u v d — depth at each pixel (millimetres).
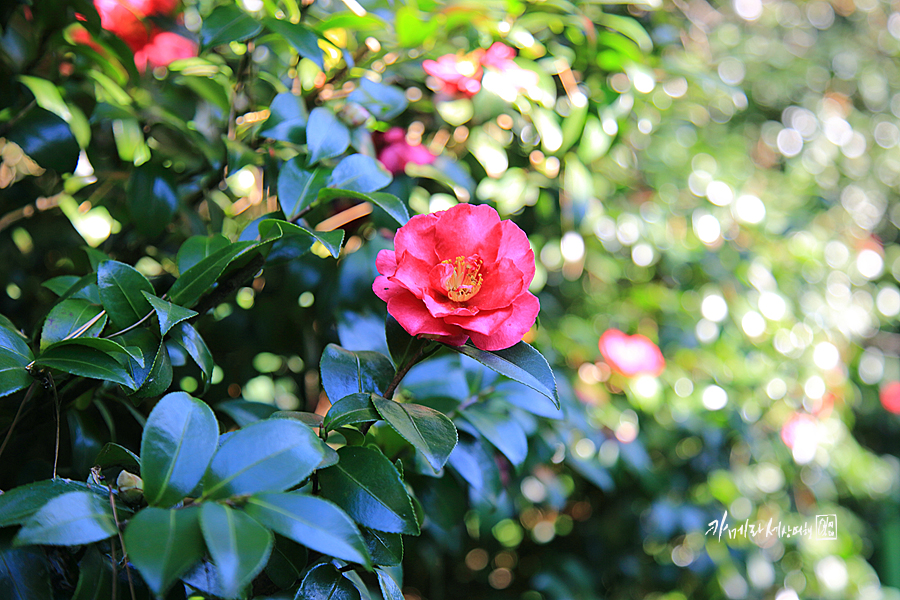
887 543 1870
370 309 887
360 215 908
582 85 997
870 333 1974
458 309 632
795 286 1538
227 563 527
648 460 1210
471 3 862
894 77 2441
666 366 1327
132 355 638
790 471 1470
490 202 978
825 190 2033
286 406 1084
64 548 611
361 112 801
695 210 1429
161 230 844
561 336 1208
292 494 572
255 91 929
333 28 825
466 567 1363
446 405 816
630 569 1319
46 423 729
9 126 803
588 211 1071
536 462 1016
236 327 946
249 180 946
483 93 915
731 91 1017
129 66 864
